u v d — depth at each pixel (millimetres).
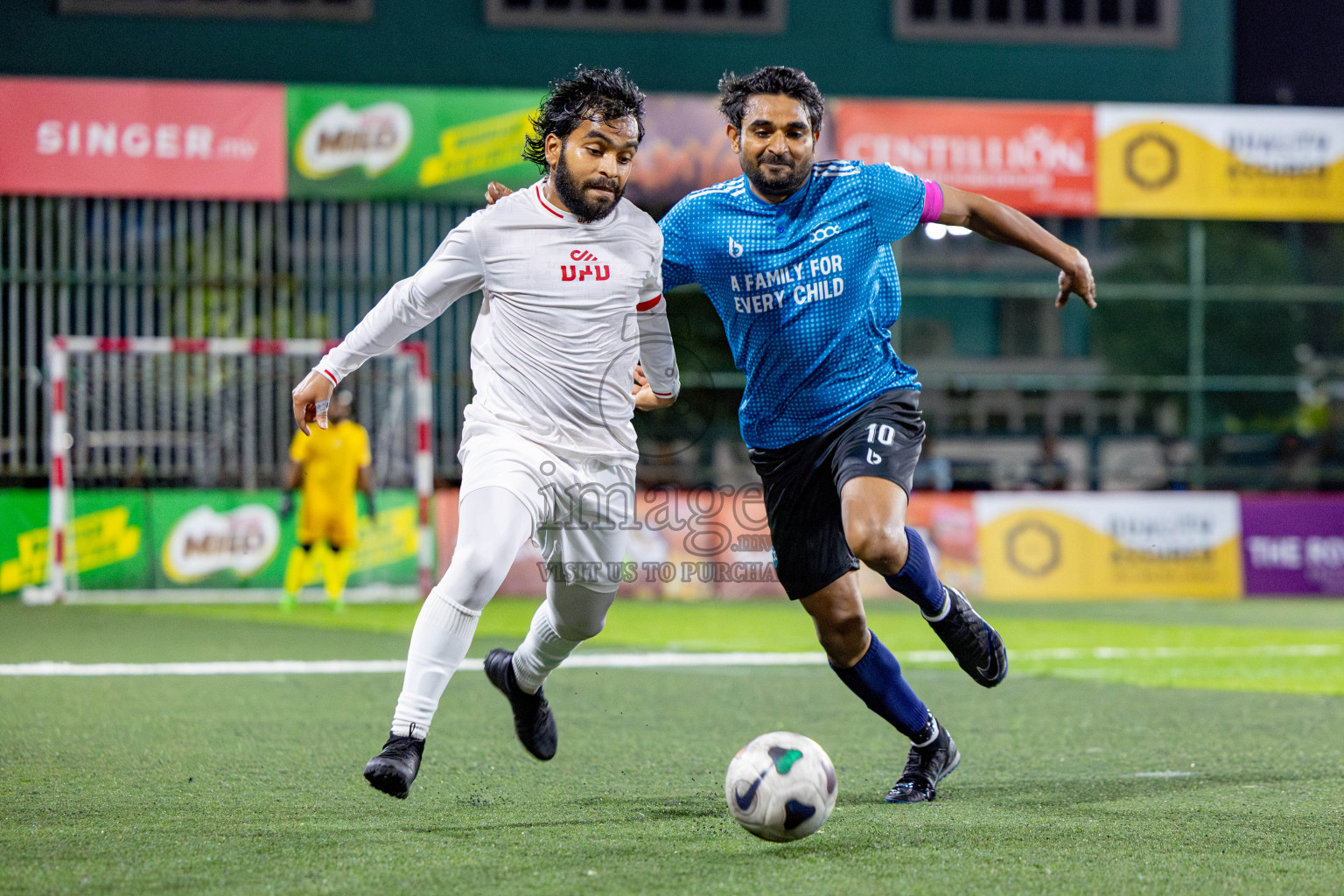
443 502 53219
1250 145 55000
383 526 52625
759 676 28234
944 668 30109
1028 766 17906
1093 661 32031
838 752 18969
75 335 51781
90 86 49938
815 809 12750
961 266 73062
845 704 24203
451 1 63188
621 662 31078
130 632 38000
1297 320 72250
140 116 50188
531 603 49906
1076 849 12844
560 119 14461
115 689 25719
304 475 45312
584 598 15375
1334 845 13000
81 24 61094
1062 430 68625
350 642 35344
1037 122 53719
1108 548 55594
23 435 51812
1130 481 67062
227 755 18391
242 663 30391
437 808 14922
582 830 13758
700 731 21047
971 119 53281
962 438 67375
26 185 49531
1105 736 20531
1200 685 27141
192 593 50875
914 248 72812
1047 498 55594
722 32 64562
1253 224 72688
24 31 60812
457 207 53531
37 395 51375
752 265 15758
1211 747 19406
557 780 16766
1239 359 72375
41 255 51406
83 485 51188
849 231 15766
